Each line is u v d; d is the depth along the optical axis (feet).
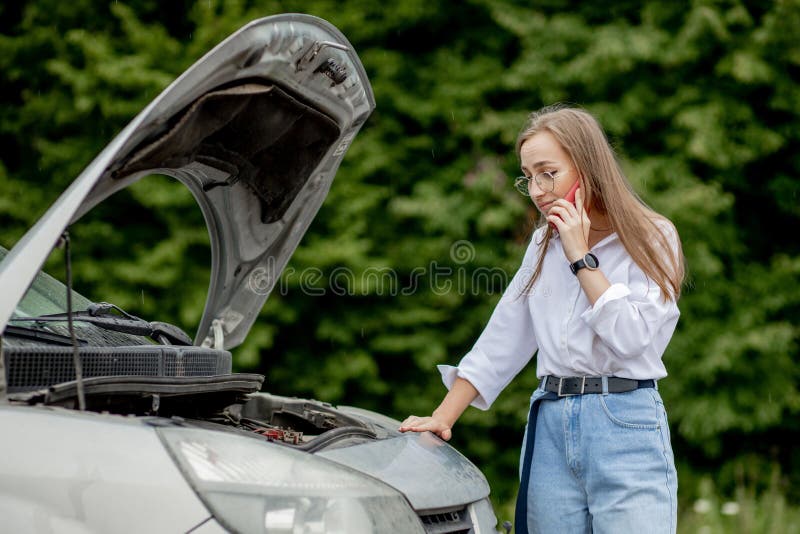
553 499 9.54
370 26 32.37
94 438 7.14
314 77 10.25
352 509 7.24
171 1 33.91
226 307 12.78
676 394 31.30
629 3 32.07
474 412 32.14
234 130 10.47
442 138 33.09
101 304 10.69
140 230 31.78
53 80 33.12
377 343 32.01
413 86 32.96
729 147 30.42
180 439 7.20
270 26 9.25
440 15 32.94
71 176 32.14
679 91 31.12
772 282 31.89
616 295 8.90
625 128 30.58
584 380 9.35
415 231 32.60
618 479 9.04
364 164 31.63
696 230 31.14
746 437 33.96
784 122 31.94
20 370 8.04
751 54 30.25
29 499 6.95
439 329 32.50
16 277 7.55
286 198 11.78
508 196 30.76
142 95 30.86
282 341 33.19
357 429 9.82
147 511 6.86
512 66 32.07
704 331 30.99
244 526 6.89
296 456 7.55
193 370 10.57
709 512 23.44
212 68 8.89
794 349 32.30
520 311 10.66
